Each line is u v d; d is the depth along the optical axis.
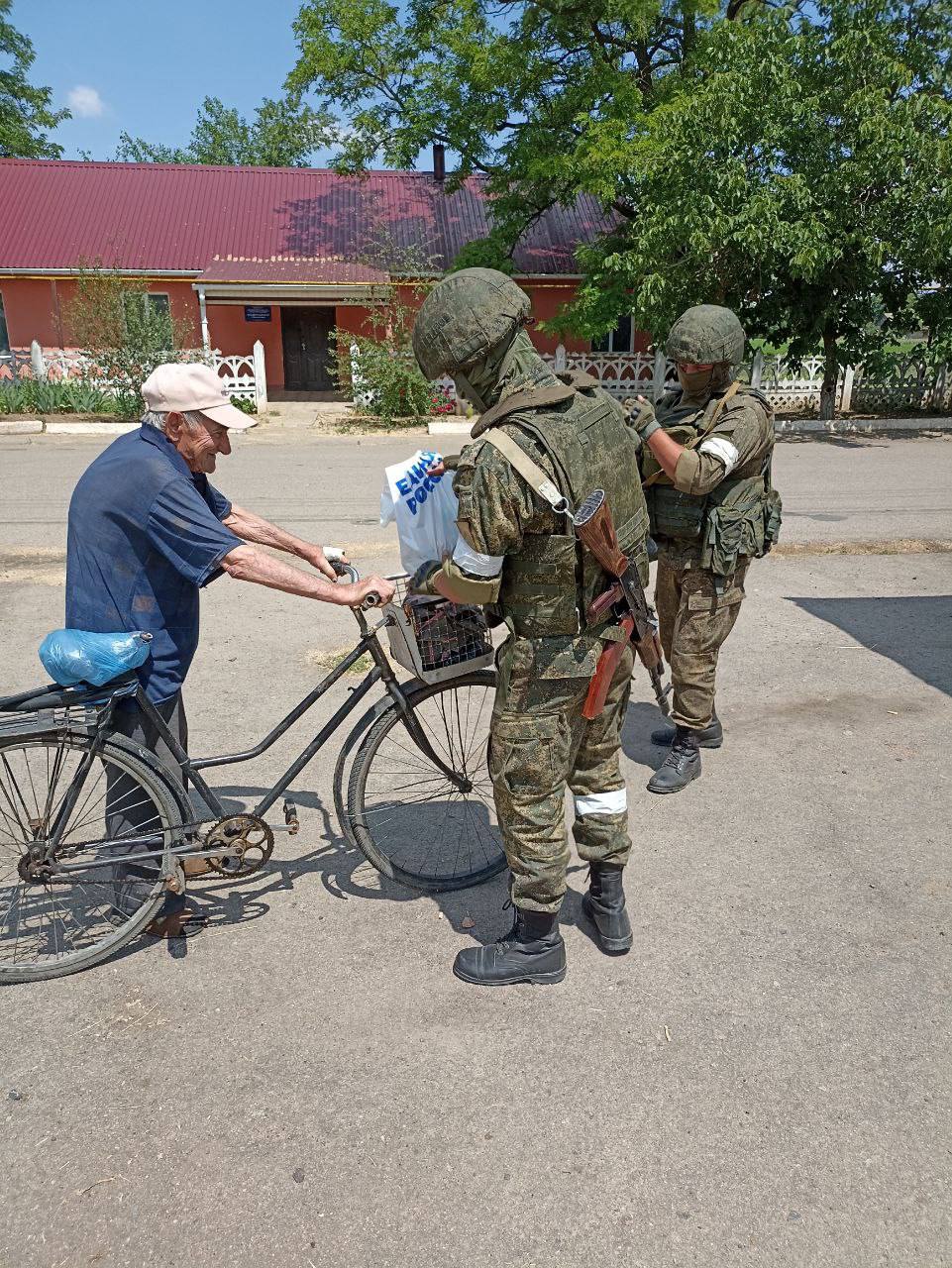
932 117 13.41
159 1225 1.87
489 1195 1.93
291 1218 1.88
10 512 8.94
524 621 2.25
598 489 2.10
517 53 16.53
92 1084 2.22
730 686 4.71
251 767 3.81
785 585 6.56
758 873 3.09
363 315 21.45
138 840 2.62
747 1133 2.08
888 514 9.08
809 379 18.59
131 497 2.38
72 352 19.69
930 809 3.49
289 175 24.09
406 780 3.53
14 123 31.41
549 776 2.39
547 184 17.53
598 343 21.70
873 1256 1.80
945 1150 2.04
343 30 17.72
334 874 3.11
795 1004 2.48
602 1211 1.89
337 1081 2.23
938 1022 2.42
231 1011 2.46
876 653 5.17
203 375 2.45
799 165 14.02
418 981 2.59
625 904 2.89
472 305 2.09
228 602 6.06
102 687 2.49
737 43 13.84
